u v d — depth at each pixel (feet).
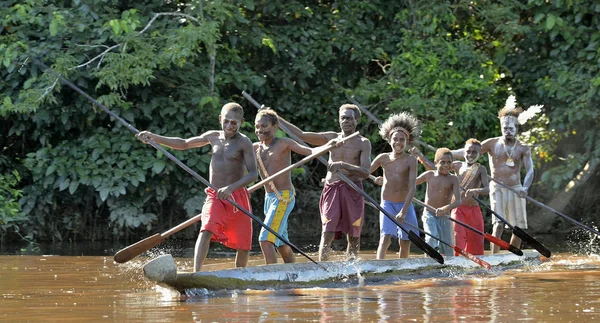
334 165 69.62
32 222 113.60
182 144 64.64
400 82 120.88
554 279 66.80
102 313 46.93
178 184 113.39
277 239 67.00
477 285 62.28
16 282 62.28
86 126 111.75
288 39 120.47
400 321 44.19
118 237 119.03
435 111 116.16
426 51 121.49
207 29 104.73
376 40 126.82
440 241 77.36
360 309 48.52
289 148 67.97
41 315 46.26
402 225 74.38
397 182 75.36
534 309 48.75
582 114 118.01
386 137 77.25
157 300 52.44
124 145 108.78
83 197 116.47
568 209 130.62
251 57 123.65
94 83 109.19
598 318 45.57
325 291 57.88
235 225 62.08
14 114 111.65
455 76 119.65
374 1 126.93
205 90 112.16
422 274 69.87
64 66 102.42
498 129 123.44
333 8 128.26
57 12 102.12
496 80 126.21
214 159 62.03
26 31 107.04
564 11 126.21
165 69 112.06
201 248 59.72
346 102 124.57
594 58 122.72
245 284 57.88
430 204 80.89
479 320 44.70
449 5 123.85
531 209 131.13
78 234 117.39
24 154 118.21
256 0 122.62
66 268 73.26
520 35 130.21
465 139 123.85
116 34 101.35
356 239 73.41
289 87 121.49
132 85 111.14
